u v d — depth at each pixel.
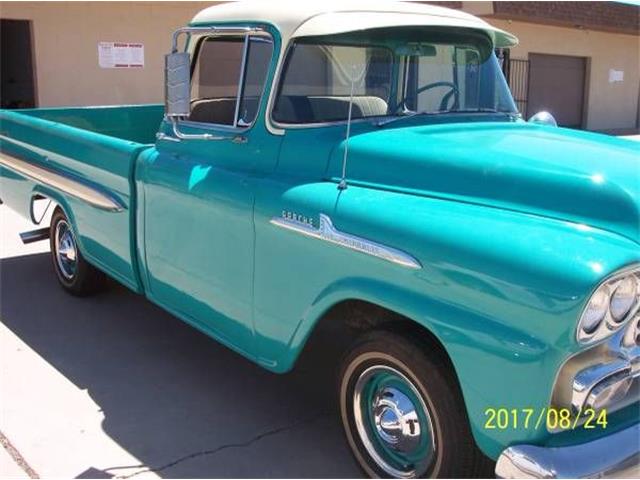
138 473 3.46
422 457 3.08
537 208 2.85
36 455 3.61
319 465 3.55
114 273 5.00
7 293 6.02
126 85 12.98
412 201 3.04
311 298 3.28
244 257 3.65
